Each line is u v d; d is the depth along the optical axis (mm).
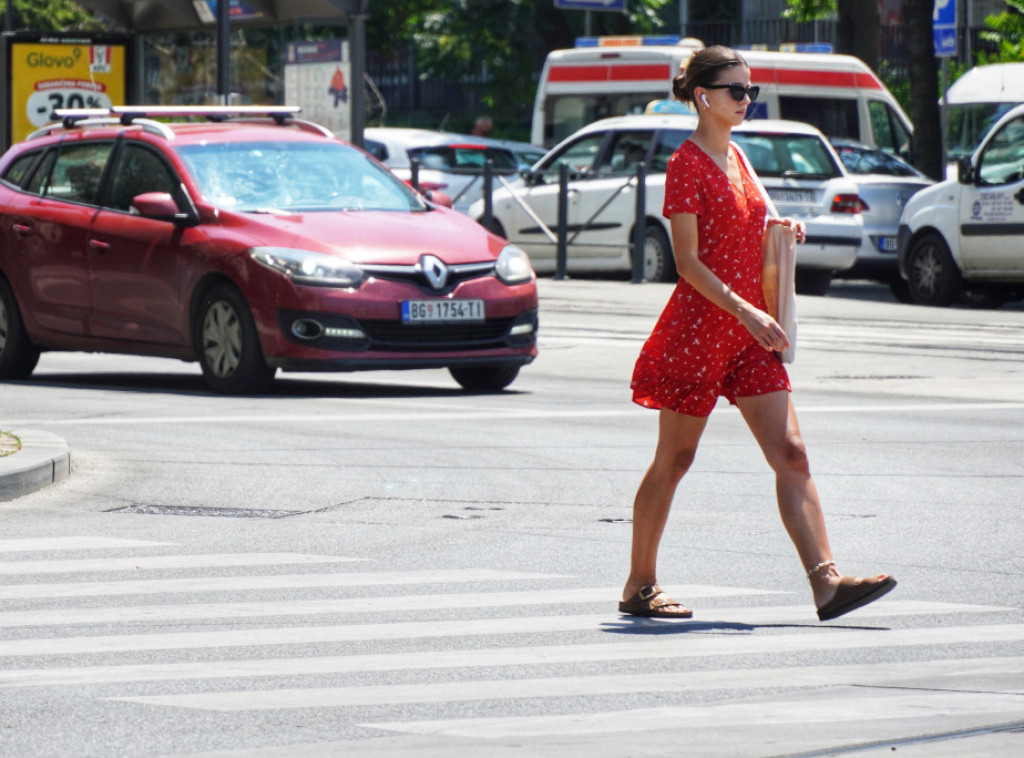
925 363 40688
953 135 88438
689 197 16453
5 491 24203
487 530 21891
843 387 36531
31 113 63844
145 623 16922
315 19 59312
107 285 37188
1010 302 62281
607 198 63094
